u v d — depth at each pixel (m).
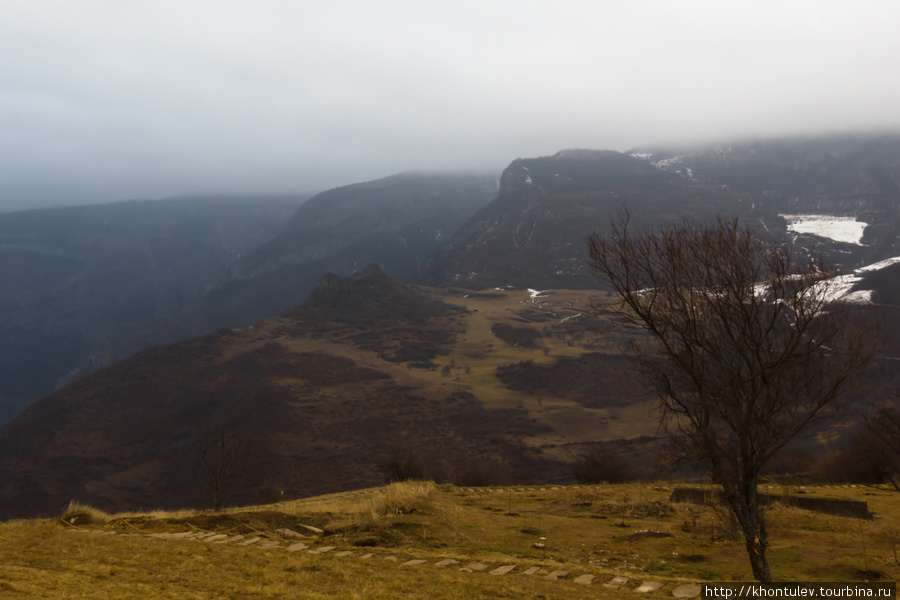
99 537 15.75
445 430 166.75
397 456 61.41
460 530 20.45
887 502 28.83
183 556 14.26
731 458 14.05
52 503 167.38
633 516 24.69
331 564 14.52
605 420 168.38
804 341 13.30
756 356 12.99
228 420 181.25
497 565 15.63
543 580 14.33
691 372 13.45
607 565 16.70
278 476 146.62
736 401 13.34
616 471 60.41
